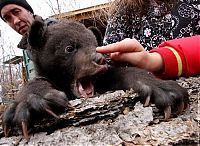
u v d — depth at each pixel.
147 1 0.73
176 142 0.35
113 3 0.78
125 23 0.75
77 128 0.38
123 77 0.47
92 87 0.55
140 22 0.75
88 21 1.99
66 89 0.61
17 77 3.65
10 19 1.34
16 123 0.41
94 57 0.53
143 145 0.35
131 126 0.37
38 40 0.63
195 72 0.51
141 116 0.38
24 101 0.42
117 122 0.38
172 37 0.71
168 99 0.39
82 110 0.39
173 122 0.38
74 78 0.58
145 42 0.73
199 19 0.70
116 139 0.36
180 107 0.39
